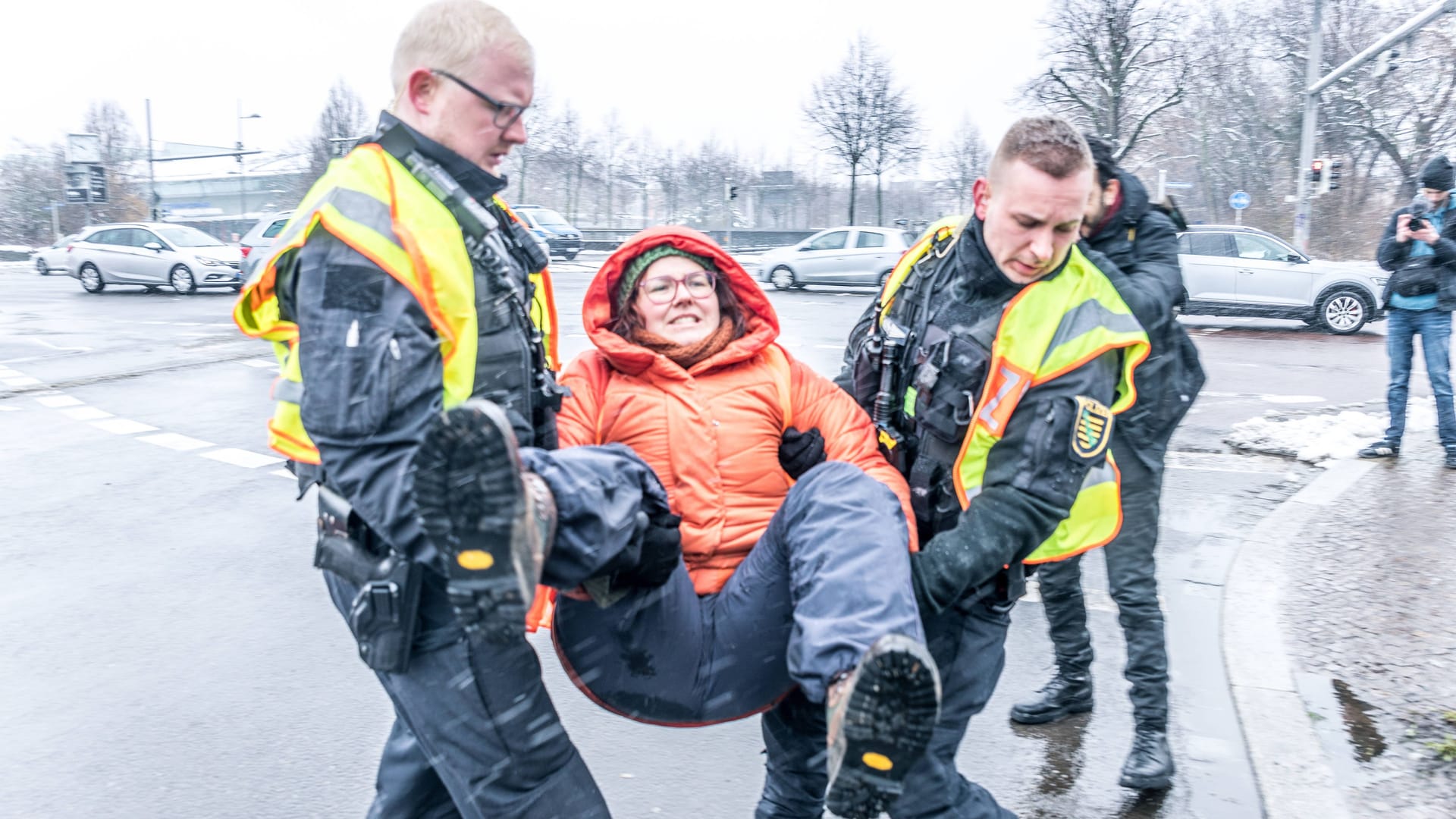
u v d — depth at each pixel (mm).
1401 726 3580
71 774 3496
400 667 1946
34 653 4480
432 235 1887
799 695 2467
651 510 2047
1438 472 7188
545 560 1826
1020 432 2180
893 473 2428
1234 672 4047
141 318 18172
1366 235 43031
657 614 2156
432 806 2484
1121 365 2326
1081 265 2318
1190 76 36844
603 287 2459
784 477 2416
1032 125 2148
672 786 3455
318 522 2066
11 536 6141
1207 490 7094
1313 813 3113
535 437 2154
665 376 2383
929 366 2322
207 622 4848
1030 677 4238
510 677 1989
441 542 1569
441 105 1952
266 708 3990
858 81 37656
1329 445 8117
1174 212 3287
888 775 1746
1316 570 5227
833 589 1917
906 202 54406
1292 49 42219
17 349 14328
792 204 57250
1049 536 2209
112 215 56469
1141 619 3342
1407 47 38656
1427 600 4742
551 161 48938
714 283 2467
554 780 2051
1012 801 3291
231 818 3244
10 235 55281
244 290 1954
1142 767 3295
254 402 10555
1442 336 7305
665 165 56531
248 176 79625
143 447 8500
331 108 50875
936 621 2326
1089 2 34719
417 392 1801
